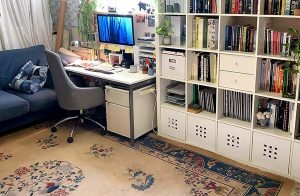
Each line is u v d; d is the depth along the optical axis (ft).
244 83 9.34
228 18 9.70
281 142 9.00
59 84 11.27
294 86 8.73
